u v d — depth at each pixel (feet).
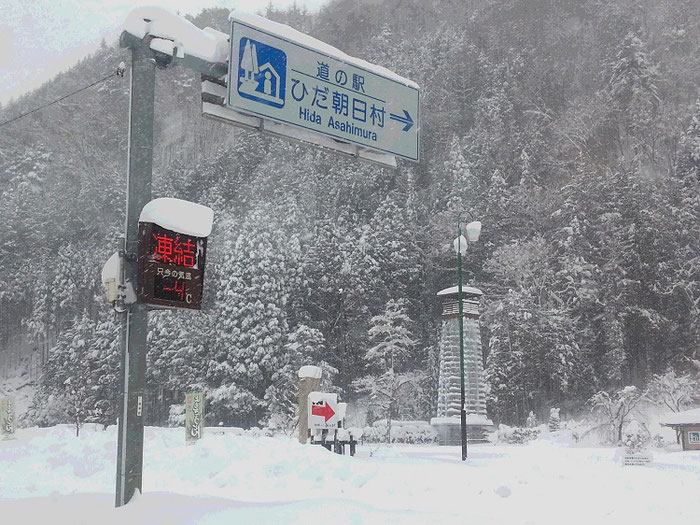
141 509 23.86
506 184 230.68
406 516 24.66
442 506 30.71
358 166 243.19
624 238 194.08
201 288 26.05
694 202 203.31
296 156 267.80
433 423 114.01
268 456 40.65
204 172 291.58
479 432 113.70
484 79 295.69
